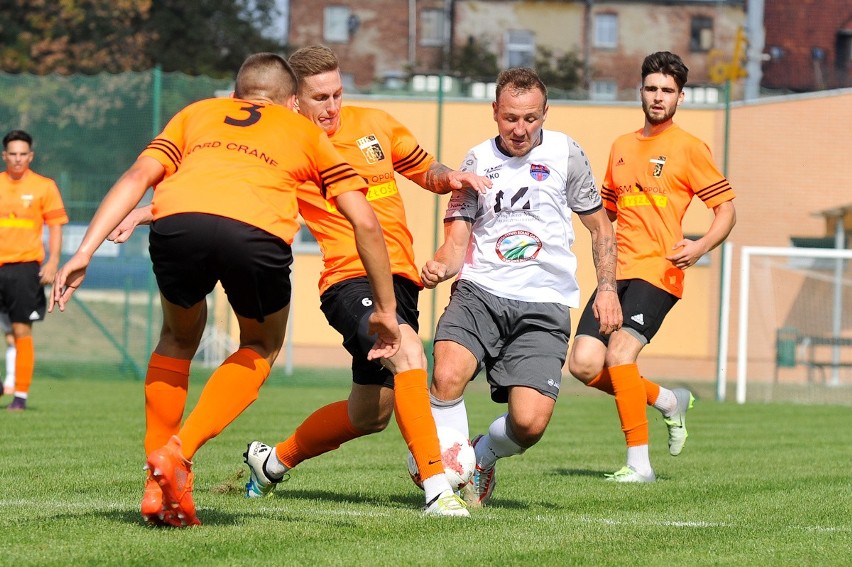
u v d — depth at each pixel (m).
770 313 43.97
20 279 29.11
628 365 18.22
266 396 36.94
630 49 133.75
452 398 14.03
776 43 131.25
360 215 11.42
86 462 18.16
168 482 10.84
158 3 90.19
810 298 43.88
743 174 43.78
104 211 10.88
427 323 41.97
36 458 18.70
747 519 13.73
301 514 13.09
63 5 87.06
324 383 43.25
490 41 131.12
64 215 29.55
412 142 14.53
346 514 13.13
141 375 41.97
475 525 12.43
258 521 12.32
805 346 43.78
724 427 29.36
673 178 18.86
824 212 43.56
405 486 16.27
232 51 94.44
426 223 44.16
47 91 41.62
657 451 23.16
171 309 11.70
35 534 11.26
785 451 23.12
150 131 41.22
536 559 10.68
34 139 41.56
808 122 43.59
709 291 43.31
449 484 13.45
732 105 43.69
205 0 91.88
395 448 22.17
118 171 41.34
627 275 18.84
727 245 40.81
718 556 11.14
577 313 41.84
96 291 42.28
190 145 11.51
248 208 11.02
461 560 10.52
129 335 42.16
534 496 15.73
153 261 11.33
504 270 14.37
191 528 11.66
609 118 45.53
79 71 86.56
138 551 10.46
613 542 11.75
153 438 12.07
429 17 141.12
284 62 12.33
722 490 16.61
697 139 19.08
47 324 42.50
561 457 21.53
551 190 14.45
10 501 13.86
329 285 13.88
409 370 13.02
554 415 32.91
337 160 11.56
